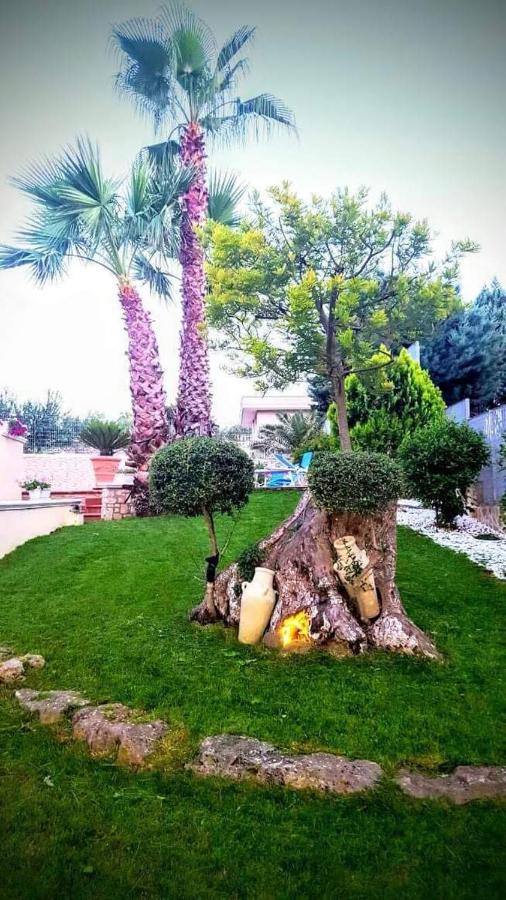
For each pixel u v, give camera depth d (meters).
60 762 3.25
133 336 12.07
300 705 3.73
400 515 11.11
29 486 12.09
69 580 6.98
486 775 2.96
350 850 2.48
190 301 12.51
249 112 12.52
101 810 2.81
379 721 3.51
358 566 4.66
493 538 8.71
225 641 4.86
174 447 5.12
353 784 2.91
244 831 2.63
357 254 9.15
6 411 18.56
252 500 11.55
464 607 5.57
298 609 4.72
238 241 8.80
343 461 4.70
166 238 12.75
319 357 8.92
